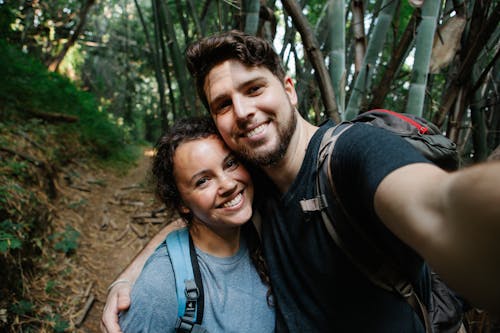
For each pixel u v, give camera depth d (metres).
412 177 0.46
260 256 1.01
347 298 0.79
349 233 0.73
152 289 0.87
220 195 0.91
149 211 4.00
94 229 3.46
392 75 1.30
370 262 0.74
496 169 0.32
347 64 2.08
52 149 4.05
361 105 1.44
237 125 0.85
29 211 2.69
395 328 0.79
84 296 2.45
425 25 1.22
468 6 1.45
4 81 4.27
